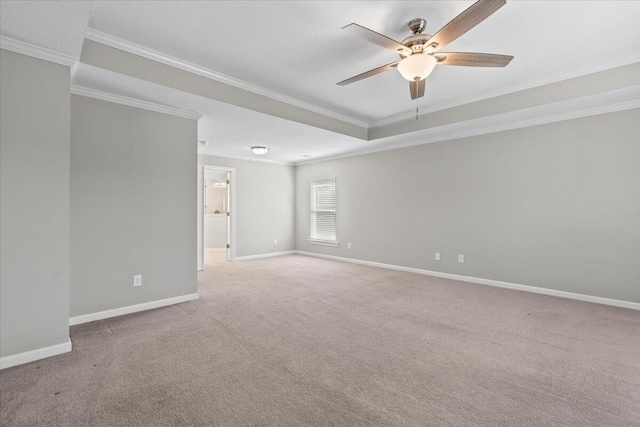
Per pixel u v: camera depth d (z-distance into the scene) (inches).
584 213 143.9
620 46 106.6
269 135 184.4
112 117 120.3
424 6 85.8
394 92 147.3
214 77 124.9
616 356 88.7
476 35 100.0
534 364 84.2
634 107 131.1
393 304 137.8
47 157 87.7
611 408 65.4
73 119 111.8
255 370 80.9
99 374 78.4
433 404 66.8
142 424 60.3
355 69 123.1
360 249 240.7
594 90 121.3
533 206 158.2
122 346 94.6
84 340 98.7
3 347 81.2
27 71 84.9
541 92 133.7
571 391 71.6
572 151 146.4
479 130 174.6
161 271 133.9
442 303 139.4
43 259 87.0
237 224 256.8
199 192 223.0
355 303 139.3
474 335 103.7
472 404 66.8
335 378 77.2
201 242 218.1
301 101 157.5
